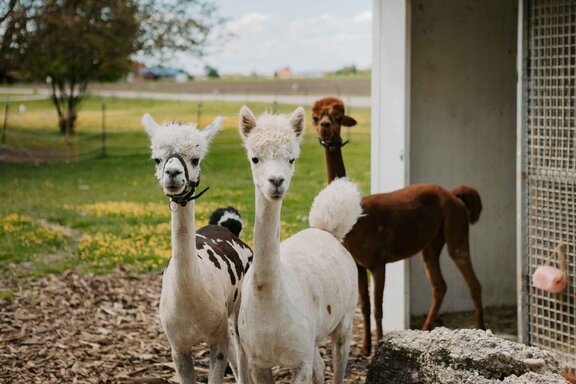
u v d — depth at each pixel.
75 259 10.70
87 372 6.59
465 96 8.77
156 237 12.01
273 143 4.44
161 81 54.66
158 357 7.04
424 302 8.88
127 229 12.61
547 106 6.71
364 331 7.27
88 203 14.98
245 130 4.62
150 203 15.03
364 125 26.72
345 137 24.25
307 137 23.67
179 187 4.81
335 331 5.59
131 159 21.36
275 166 4.41
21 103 35.25
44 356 6.94
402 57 7.74
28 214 13.77
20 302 8.68
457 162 8.80
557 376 4.82
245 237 11.99
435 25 8.55
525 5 6.79
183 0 23.91
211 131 5.26
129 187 16.98
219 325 5.38
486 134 8.91
